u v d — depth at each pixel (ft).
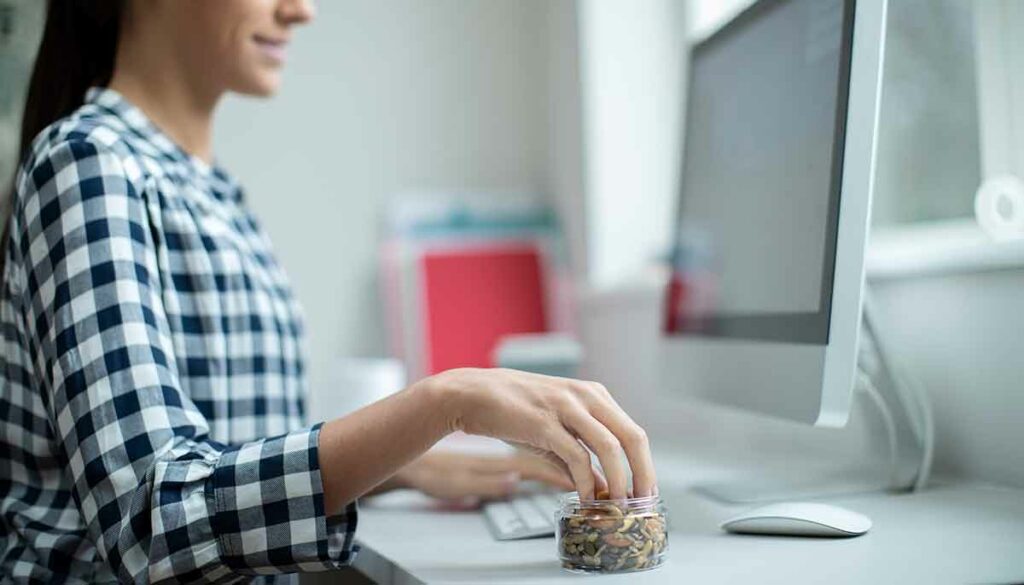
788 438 4.71
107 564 3.00
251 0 3.62
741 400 3.57
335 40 7.05
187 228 3.34
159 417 2.65
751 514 2.81
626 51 6.93
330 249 6.98
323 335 6.94
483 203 7.18
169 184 3.38
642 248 6.92
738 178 3.83
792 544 2.65
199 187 3.64
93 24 3.68
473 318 6.92
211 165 4.00
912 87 4.21
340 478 2.56
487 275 7.03
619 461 2.43
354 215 7.05
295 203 6.93
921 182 4.18
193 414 2.75
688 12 6.72
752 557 2.50
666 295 4.65
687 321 4.30
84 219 2.85
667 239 6.94
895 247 4.16
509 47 7.43
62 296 2.77
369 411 2.58
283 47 3.80
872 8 2.93
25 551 3.06
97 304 2.75
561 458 2.50
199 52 3.67
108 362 2.68
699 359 4.08
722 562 2.45
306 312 6.91
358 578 4.03
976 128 3.87
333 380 5.53
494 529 3.15
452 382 2.53
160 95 3.71
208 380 3.30
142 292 2.83
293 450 2.56
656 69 6.95
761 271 3.50
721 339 3.83
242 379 3.47
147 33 3.65
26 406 3.14
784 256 3.30
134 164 3.17
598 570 2.39
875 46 2.92
